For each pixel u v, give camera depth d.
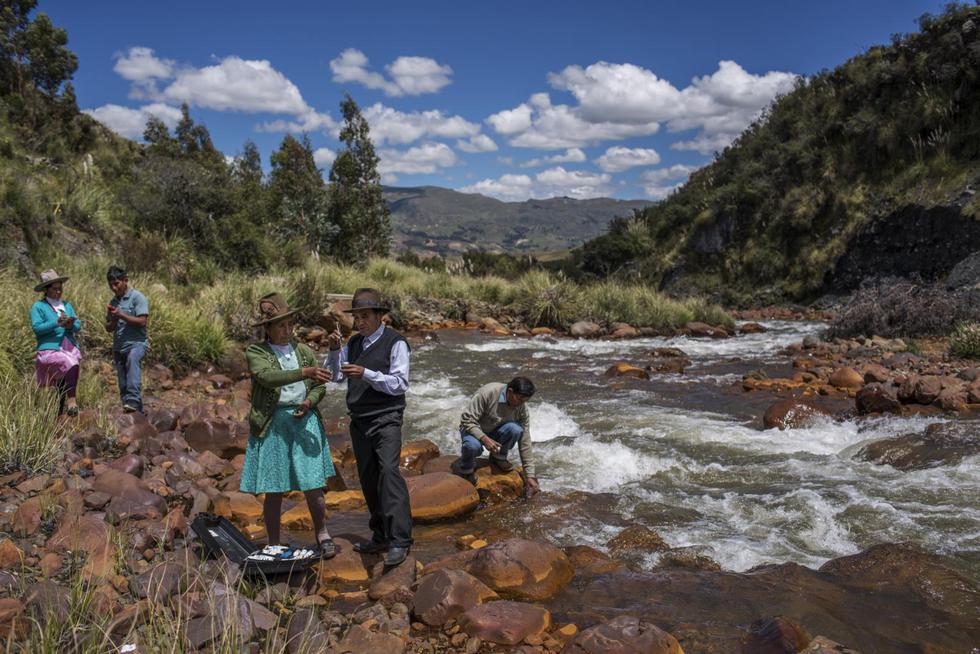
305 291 14.95
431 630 3.29
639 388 10.05
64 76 25.81
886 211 23.05
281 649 2.79
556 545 4.50
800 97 31.38
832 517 4.86
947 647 3.09
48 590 3.05
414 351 13.62
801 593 3.59
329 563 3.97
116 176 23.66
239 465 6.06
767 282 27.20
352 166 25.75
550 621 3.37
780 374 10.98
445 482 5.18
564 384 10.36
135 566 3.63
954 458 5.96
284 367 3.84
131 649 2.71
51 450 5.19
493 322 18.03
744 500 5.28
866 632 3.21
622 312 18.67
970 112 22.55
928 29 24.66
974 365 10.51
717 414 8.29
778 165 29.25
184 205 18.39
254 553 3.87
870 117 25.62
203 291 14.21
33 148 20.36
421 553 4.34
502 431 5.55
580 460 6.43
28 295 9.64
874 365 10.30
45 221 14.40
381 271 22.80
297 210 24.89
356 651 2.96
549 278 20.16
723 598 3.57
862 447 6.50
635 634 3.04
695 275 29.91
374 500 4.30
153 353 9.88
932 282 20.89
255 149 40.59
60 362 6.31
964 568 3.99
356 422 4.18
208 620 2.97
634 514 5.07
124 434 6.05
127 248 15.83
